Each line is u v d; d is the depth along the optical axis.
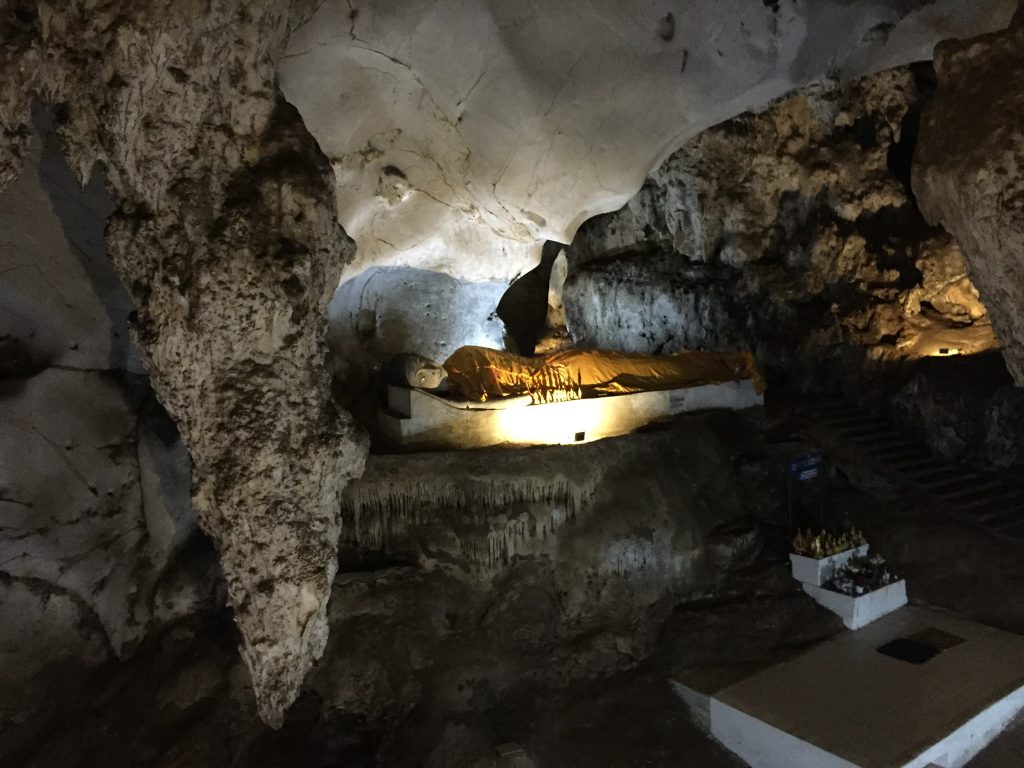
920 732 6.35
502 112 8.45
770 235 14.42
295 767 6.52
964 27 8.84
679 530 8.68
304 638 6.46
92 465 7.98
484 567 8.05
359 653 7.17
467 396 9.57
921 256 13.36
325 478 6.35
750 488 9.95
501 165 9.12
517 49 7.81
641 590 8.34
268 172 6.03
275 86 6.38
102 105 5.35
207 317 5.78
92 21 5.09
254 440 5.97
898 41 9.73
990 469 11.03
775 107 13.63
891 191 13.70
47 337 7.93
